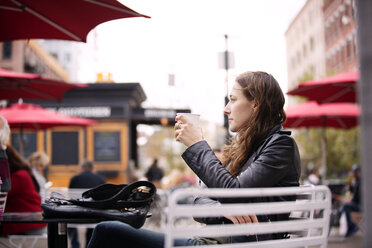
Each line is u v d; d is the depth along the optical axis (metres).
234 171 1.97
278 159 1.82
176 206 1.32
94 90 13.33
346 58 35.75
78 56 58.41
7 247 4.32
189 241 1.80
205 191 1.34
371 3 1.05
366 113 1.04
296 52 50.94
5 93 7.10
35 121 8.12
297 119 10.05
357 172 8.43
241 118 2.04
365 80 1.04
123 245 1.84
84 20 3.39
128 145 13.29
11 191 4.01
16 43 32.31
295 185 1.89
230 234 1.42
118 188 1.99
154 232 1.86
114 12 3.22
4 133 2.59
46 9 3.28
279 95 2.03
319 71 43.09
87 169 6.95
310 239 1.64
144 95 14.84
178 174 12.05
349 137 24.94
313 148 25.89
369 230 1.01
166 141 33.50
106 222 1.90
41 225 4.10
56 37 3.72
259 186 1.78
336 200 9.31
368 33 1.05
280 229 1.52
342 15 36.53
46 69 40.25
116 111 13.34
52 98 7.43
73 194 3.16
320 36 42.56
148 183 1.95
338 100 7.70
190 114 1.85
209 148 1.80
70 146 13.41
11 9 3.28
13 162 4.08
